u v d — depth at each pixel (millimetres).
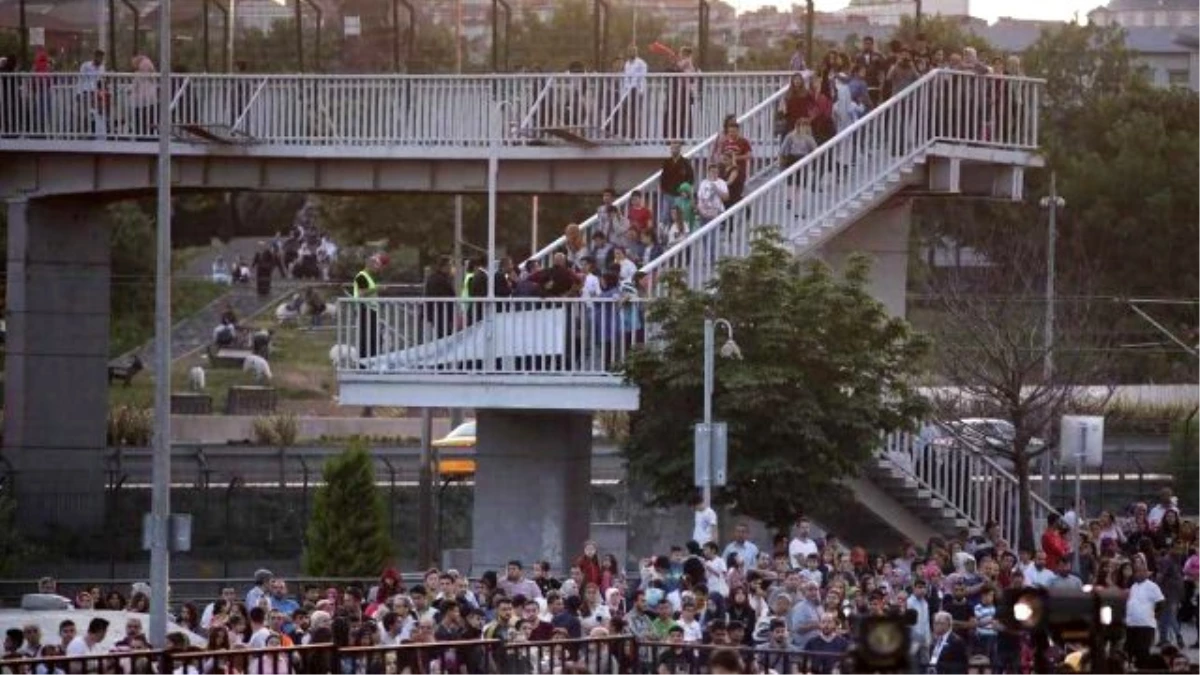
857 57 91312
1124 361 154500
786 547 72250
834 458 80625
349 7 127875
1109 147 193875
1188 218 179375
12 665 45344
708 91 99125
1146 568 70062
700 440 73500
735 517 87812
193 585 100312
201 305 183125
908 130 89062
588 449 91062
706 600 60812
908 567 71750
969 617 63156
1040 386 106688
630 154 100438
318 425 150875
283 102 106438
